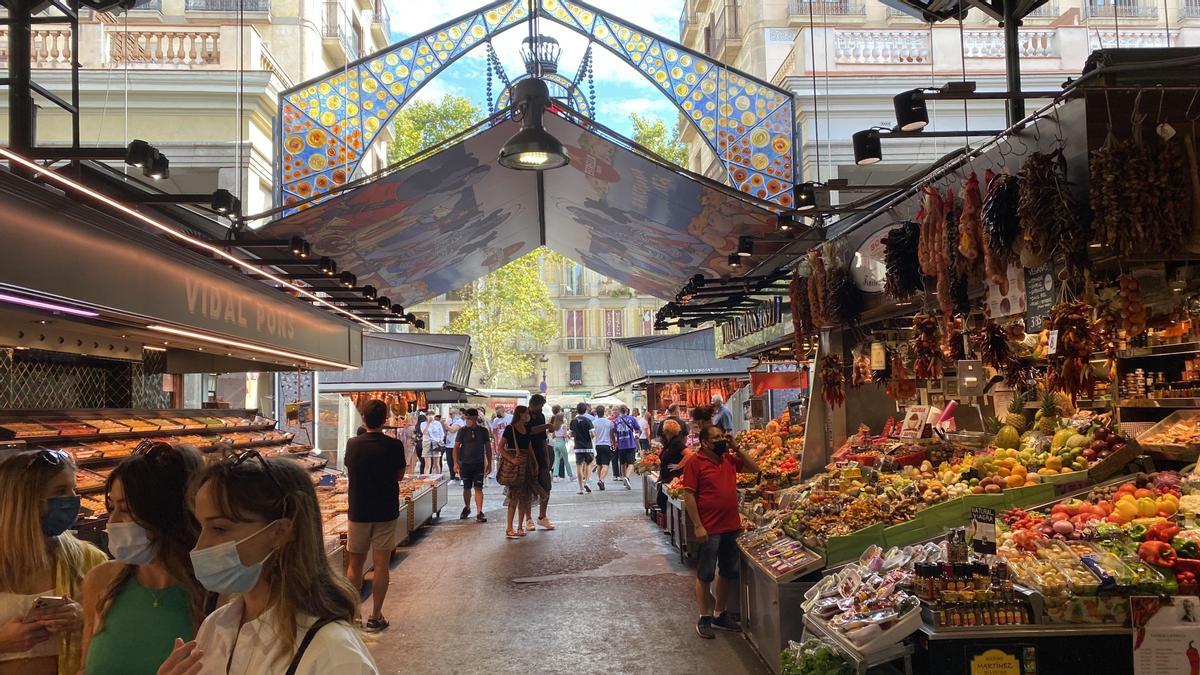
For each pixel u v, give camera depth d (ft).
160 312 19.94
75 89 21.21
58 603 9.61
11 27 19.45
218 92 49.78
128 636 8.83
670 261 42.93
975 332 20.89
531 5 26.81
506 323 142.10
